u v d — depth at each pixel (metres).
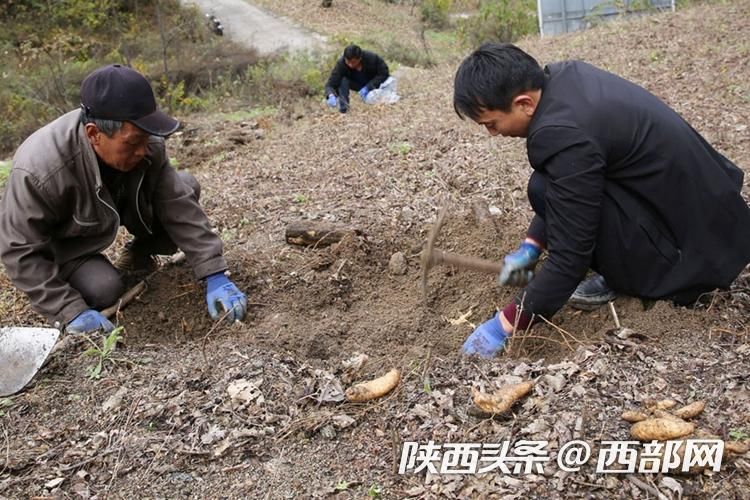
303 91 12.12
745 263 2.95
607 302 3.20
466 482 2.24
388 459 2.37
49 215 3.10
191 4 21.36
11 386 2.83
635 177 2.79
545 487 2.19
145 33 17.27
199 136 8.09
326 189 5.19
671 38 8.95
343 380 2.81
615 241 2.90
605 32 10.39
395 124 7.22
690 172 2.80
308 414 2.58
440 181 5.02
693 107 6.14
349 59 9.02
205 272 3.46
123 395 2.74
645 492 2.15
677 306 3.04
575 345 3.04
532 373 2.67
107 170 3.16
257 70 13.80
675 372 2.62
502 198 4.57
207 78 14.04
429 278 3.76
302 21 22.23
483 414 2.48
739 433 2.29
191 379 2.79
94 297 3.39
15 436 2.60
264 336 3.25
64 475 2.39
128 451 2.47
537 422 2.41
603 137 2.66
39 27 16.53
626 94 2.77
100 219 3.23
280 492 2.28
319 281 3.75
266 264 3.94
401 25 22.05
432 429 2.46
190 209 3.47
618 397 2.50
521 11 14.88
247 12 23.58
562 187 2.63
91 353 2.94
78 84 13.59
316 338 3.24
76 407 2.72
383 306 3.64
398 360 2.96
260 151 7.04
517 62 2.60
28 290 3.12
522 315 2.84
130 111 2.80
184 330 3.51
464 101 2.67
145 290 3.70
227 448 2.45
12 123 12.18
